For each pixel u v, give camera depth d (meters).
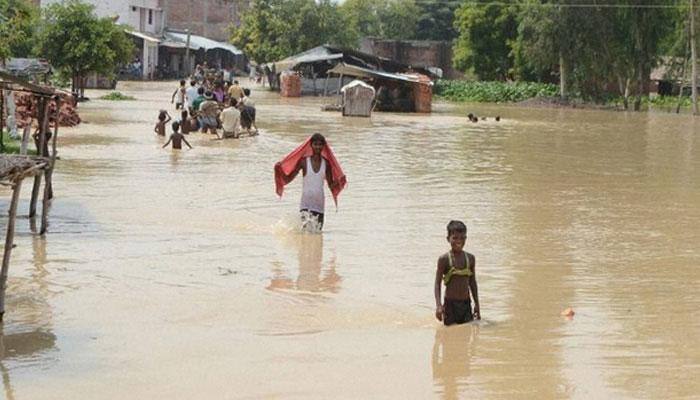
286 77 84.12
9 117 32.81
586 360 11.33
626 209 23.44
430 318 13.12
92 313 13.00
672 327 12.84
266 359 11.16
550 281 15.51
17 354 11.17
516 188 26.86
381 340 12.03
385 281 15.26
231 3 120.38
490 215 21.95
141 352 11.31
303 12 99.62
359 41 110.06
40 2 88.69
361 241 18.52
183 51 109.50
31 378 10.37
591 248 18.36
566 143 43.62
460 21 106.81
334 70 66.00
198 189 24.33
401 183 27.03
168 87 86.06
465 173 30.06
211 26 119.69
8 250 12.55
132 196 22.98
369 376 10.62
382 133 45.50
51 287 14.34
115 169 27.77
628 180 29.53
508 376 10.71
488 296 14.44
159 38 108.12
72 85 59.97
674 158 37.28
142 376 10.47
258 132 42.66
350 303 13.84
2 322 12.47
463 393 10.13
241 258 16.70
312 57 84.12
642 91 88.38
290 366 10.91
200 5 118.75
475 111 73.31
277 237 18.66
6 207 21.03
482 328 12.66
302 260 16.69
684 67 84.00
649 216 22.41
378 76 65.62
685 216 22.50
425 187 26.42
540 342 12.05
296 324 12.68
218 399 9.80
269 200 22.91
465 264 12.84
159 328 12.35
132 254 16.77
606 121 63.91
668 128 57.06
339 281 15.20
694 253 18.02
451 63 118.75
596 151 39.75
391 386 10.30
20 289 14.16
